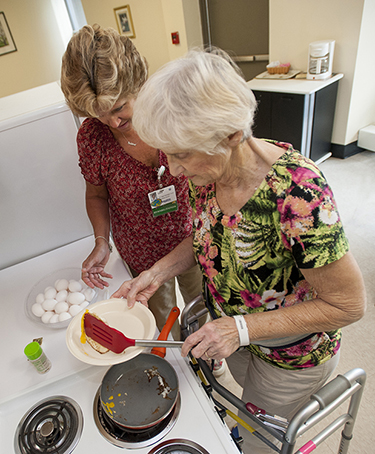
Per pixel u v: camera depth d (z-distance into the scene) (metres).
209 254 0.81
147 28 4.41
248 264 0.74
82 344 0.82
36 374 0.89
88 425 0.77
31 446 0.74
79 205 1.45
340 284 0.64
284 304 0.78
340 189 2.90
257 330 0.72
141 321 0.89
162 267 1.00
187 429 0.74
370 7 2.65
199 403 0.78
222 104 0.54
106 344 0.79
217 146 0.58
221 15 3.81
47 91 1.41
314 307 0.69
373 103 3.22
